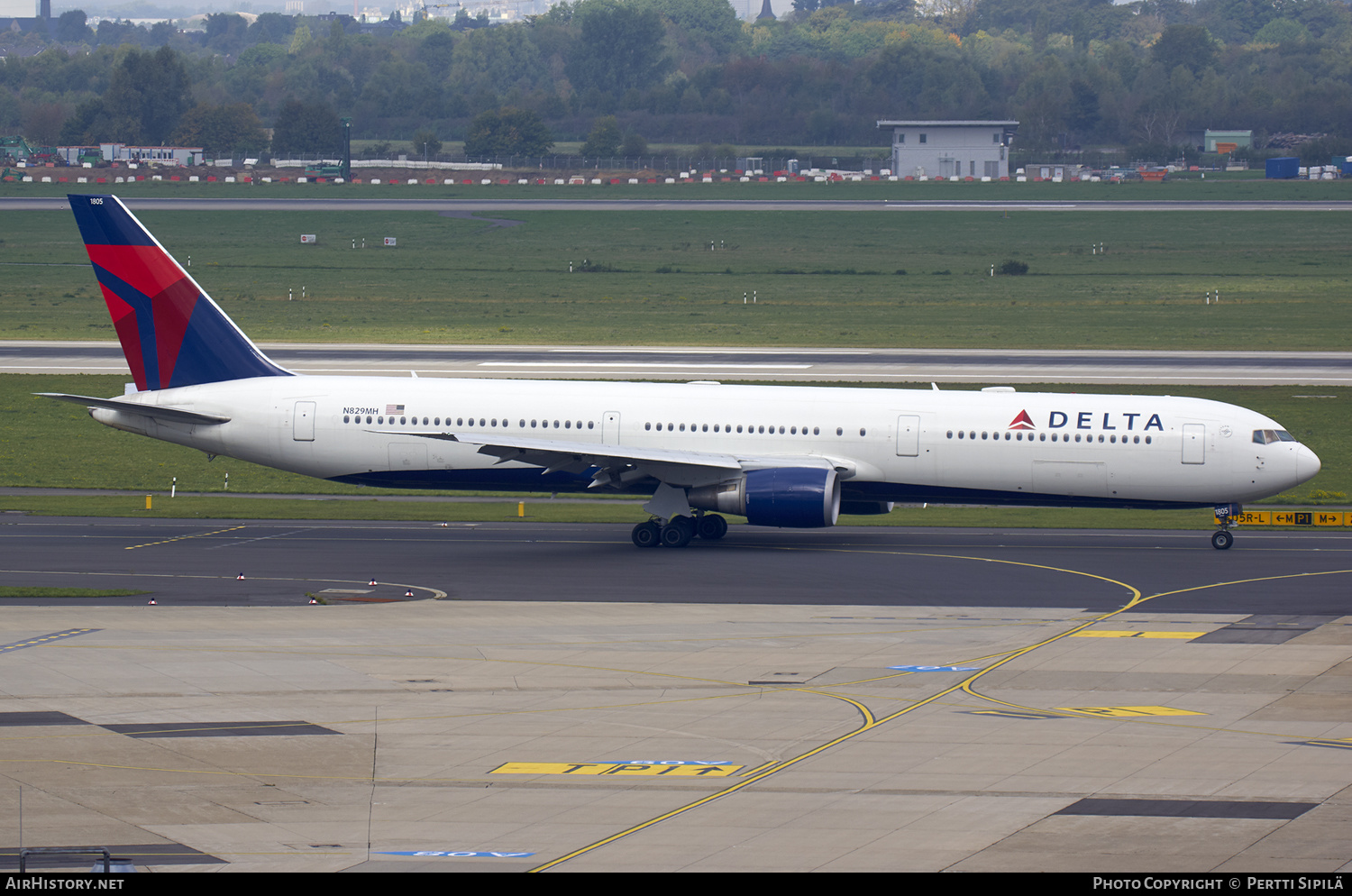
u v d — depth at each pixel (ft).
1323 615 519.60
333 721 384.06
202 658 450.71
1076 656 456.86
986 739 366.63
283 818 311.27
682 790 329.31
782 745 362.74
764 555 649.20
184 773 341.41
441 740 367.66
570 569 613.52
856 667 443.32
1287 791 324.80
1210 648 467.11
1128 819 306.96
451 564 622.54
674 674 434.30
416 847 294.66
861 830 302.45
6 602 536.83
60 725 378.32
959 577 595.88
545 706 399.44
